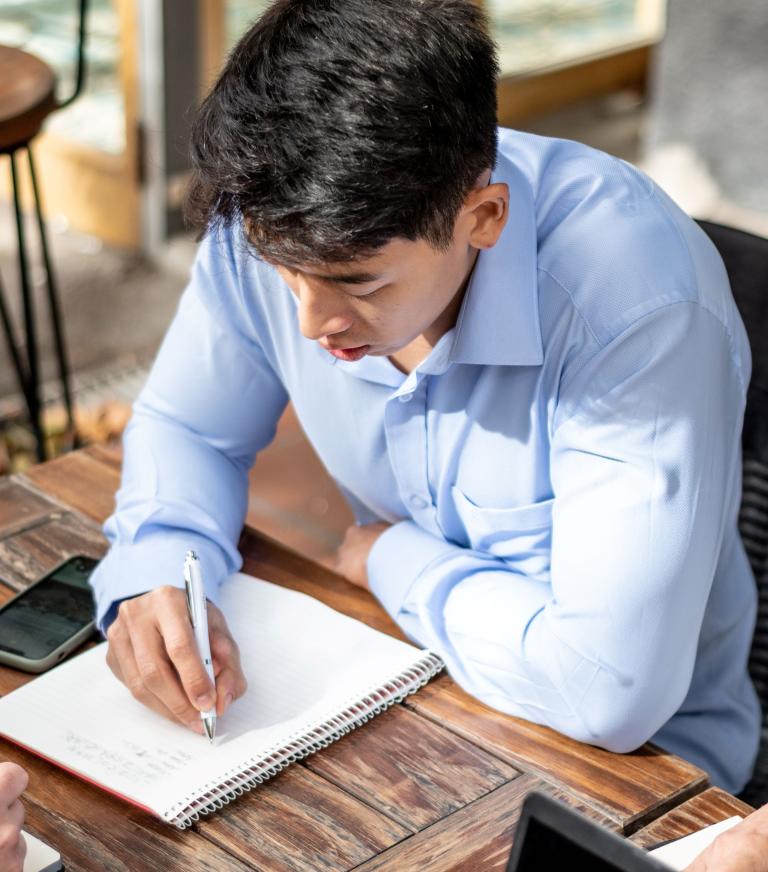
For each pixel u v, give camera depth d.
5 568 1.36
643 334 1.12
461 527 1.32
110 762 1.08
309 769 1.08
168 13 3.96
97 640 1.26
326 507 3.02
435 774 1.09
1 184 4.55
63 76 4.23
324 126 0.89
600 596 1.13
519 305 1.15
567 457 1.17
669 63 4.24
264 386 1.43
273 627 1.25
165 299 4.03
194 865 0.99
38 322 3.80
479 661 1.19
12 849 0.95
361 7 0.93
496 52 1.00
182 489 1.36
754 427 1.44
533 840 0.74
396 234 0.93
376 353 1.05
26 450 3.05
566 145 1.25
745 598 1.39
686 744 1.36
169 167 4.18
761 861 0.90
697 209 4.33
